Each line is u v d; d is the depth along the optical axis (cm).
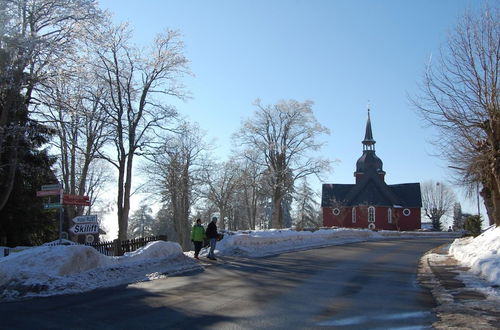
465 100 1820
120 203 3061
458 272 1566
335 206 8744
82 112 2416
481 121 1822
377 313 959
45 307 1016
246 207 7812
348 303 1073
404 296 1167
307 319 903
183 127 3444
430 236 6250
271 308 1010
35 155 2862
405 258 2295
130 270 1565
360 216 8600
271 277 1529
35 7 2070
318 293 1213
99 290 1251
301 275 1589
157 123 3177
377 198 8612
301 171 5706
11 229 2784
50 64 2153
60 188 1553
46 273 1292
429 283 1388
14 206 2739
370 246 3294
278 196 5725
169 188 5097
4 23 1950
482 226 3412
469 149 1920
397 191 9319
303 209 9144
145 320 889
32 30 2102
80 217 1730
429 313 956
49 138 2891
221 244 2561
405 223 8962
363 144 9775
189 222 6494
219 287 1306
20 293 1165
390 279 1495
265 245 2836
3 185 2588
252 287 1309
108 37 2872
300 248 2945
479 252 1683
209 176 5725
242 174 6100
